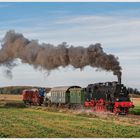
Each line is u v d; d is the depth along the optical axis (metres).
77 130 33.00
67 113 50.94
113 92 45.34
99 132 31.88
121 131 32.41
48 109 56.97
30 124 37.31
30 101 70.19
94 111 48.31
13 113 50.50
